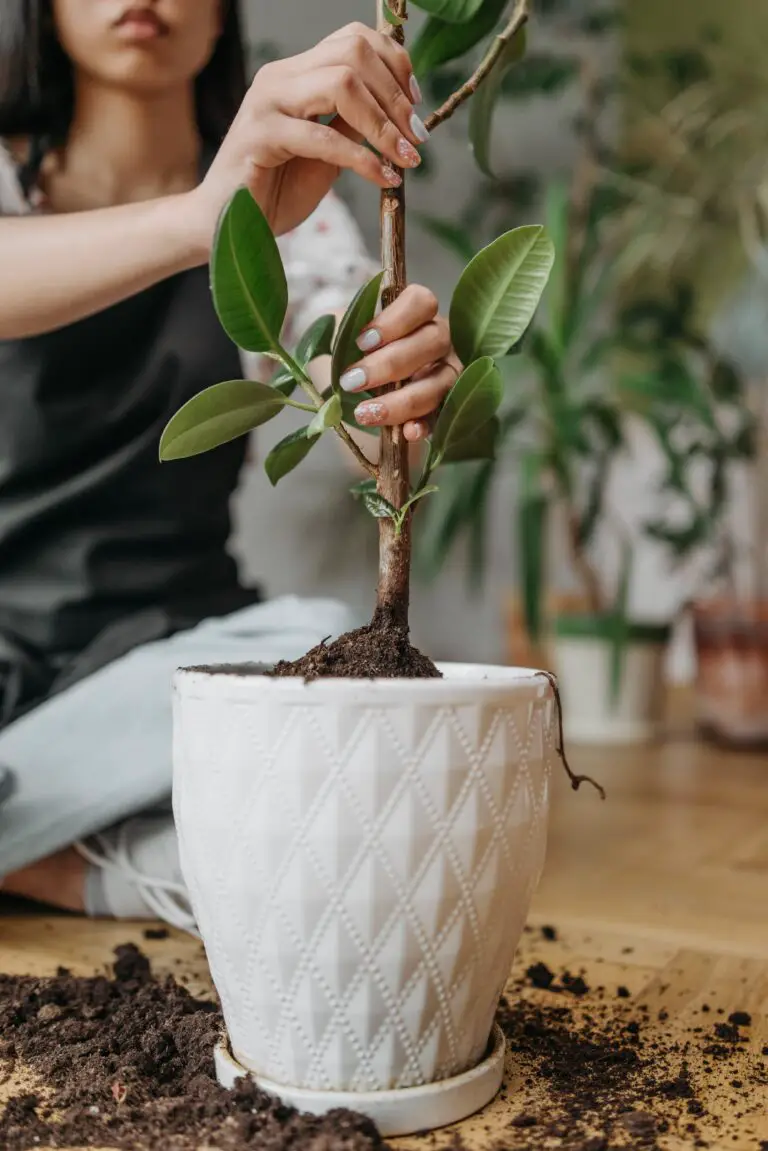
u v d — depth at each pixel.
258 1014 0.65
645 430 2.77
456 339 0.73
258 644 1.15
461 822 0.62
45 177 1.29
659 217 2.57
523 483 2.16
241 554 2.43
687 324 2.47
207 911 0.66
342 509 2.45
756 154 2.61
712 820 1.58
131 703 1.10
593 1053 0.77
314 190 0.86
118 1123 0.65
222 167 0.82
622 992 0.90
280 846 0.61
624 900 1.18
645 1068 0.75
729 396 2.38
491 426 0.79
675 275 2.74
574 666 2.33
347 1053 0.64
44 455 1.23
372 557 2.46
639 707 2.34
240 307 0.65
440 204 2.67
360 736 0.60
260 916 0.63
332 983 0.63
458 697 0.61
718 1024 0.83
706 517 2.36
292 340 1.42
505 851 0.64
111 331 1.25
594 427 2.60
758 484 2.71
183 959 0.99
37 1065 0.73
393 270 0.73
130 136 1.28
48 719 1.10
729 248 2.70
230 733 0.63
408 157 0.71
